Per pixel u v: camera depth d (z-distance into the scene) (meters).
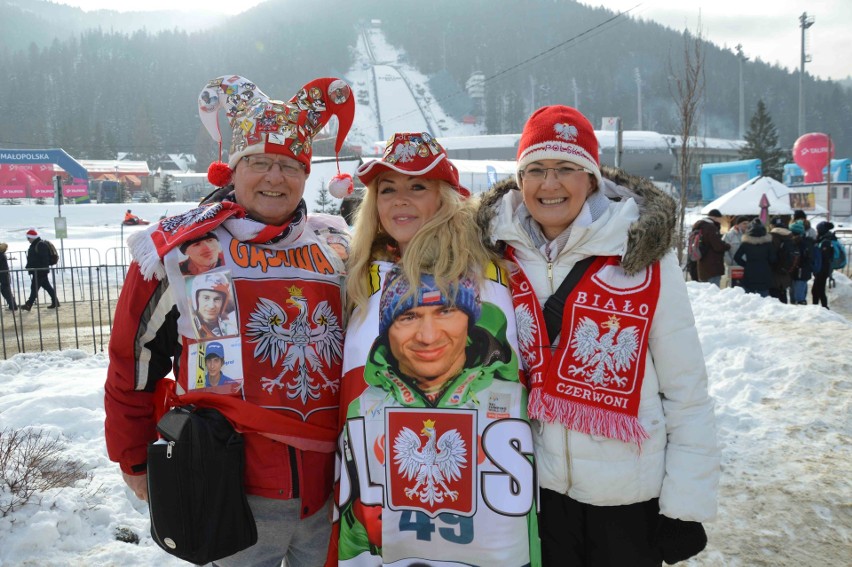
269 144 2.12
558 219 2.04
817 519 3.58
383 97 187.62
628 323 1.96
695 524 2.03
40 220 34.78
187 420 1.93
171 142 130.88
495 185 2.30
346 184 2.54
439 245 2.12
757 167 36.31
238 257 2.08
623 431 1.94
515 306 2.10
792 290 12.54
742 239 11.09
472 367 2.03
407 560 1.99
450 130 163.62
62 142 106.44
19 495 3.24
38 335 9.52
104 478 3.77
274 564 2.12
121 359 2.07
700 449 1.97
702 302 8.75
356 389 2.10
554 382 2.00
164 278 2.03
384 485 2.02
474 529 1.95
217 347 2.01
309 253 2.23
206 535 1.92
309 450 2.10
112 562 3.01
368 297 2.18
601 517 2.07
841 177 34.41
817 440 4.55
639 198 2.10
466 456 1.98
